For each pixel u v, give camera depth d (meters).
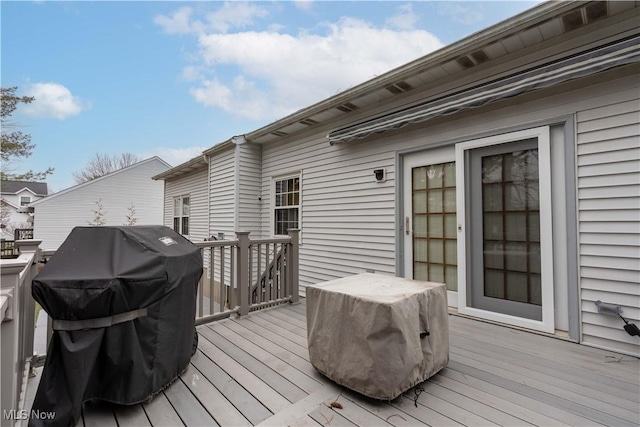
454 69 3.61
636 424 1.66
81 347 1.63
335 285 2.33
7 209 19.70
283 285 4.20
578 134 2.84
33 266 2.25
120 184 16.05
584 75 2.59
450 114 3.66
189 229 9.68
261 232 6.84
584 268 2.79
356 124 4.56
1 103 12.94
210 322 3.43
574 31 2.88
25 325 2.03
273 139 6.47
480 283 3.47
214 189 7.58
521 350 2.64
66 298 1.60
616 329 2.63
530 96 3.12
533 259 3.11
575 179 2.84
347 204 4.97
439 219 3.90
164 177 10.89
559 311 2.95
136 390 1.80
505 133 3.26
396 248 4.26
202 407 1.87
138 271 1.81
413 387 2.05
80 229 2.03
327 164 5.33
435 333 2.15
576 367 2.33
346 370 1.99
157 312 1.94
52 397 1.59
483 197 3.47
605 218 2.70
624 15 2.64
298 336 3.03
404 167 4.26
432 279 3.95
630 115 2.60
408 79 3.86
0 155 13.44
